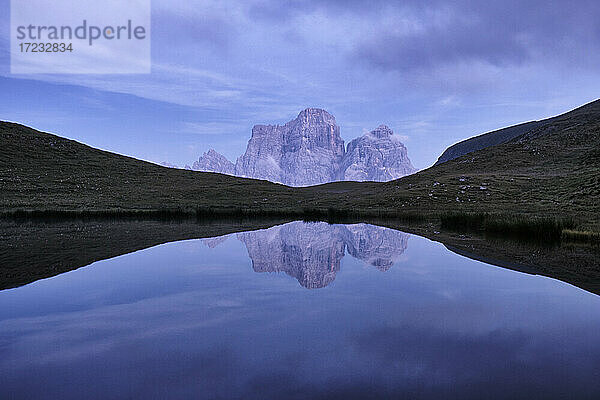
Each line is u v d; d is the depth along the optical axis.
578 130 83.94
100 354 5.67
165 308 8.12
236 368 5.18
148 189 74.19
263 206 65.00
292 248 18.56
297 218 47.59
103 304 8.45
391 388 4.60
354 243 20.97
